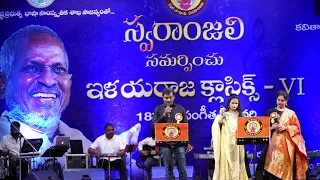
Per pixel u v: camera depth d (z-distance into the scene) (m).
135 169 14.45
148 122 14.57
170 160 10.99
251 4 14.66
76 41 14.64
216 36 14.66
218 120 11.05
